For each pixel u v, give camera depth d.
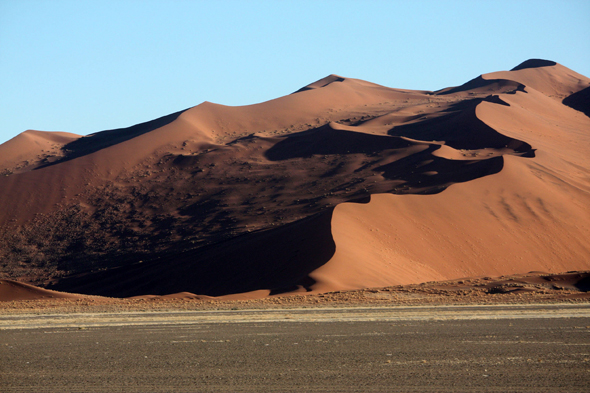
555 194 103.06
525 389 13.02
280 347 19.61
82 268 117.44
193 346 20.20
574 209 98.50
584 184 116.12
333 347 19.41
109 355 18.56
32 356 18.67
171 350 19.38
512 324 25.28
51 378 14.95
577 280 50.44
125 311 36.19
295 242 70.00
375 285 55.22
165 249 118.31
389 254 68.06
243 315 31.08
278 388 13.31
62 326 27.47
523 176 106.75
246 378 14.48
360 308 34.78
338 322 27.00
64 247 130.38
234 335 22.98
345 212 75.38
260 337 22.23
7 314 35.81
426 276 65.44
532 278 51.94
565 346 19.02
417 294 45.47
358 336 22.11
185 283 72.94
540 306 34.41
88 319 30.75
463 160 124.81
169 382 14.16
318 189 136.38
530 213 92.12
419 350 18.52
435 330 23.58
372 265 61.09
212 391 13.13
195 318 29.88
